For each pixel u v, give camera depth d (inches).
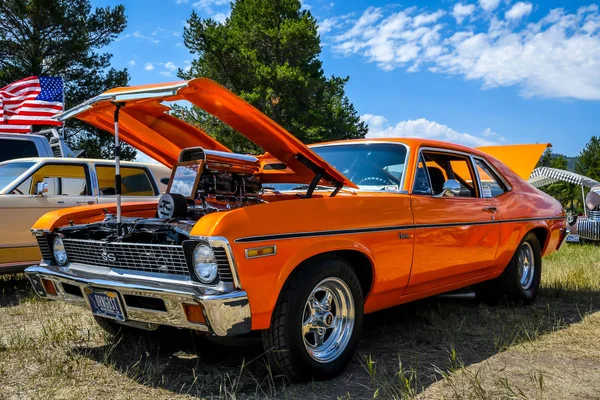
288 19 1016.2
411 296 156.3
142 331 157.6
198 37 991.6
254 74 965.2
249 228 109.0
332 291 128.5
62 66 852.0
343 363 126.6
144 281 117.1
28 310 190.9
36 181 255.6
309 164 137.3
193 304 106.0
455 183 158.7
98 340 154.0
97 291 124.0
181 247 112.8
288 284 116.3
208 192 142.0
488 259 182.5
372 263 134.9
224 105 119.2
